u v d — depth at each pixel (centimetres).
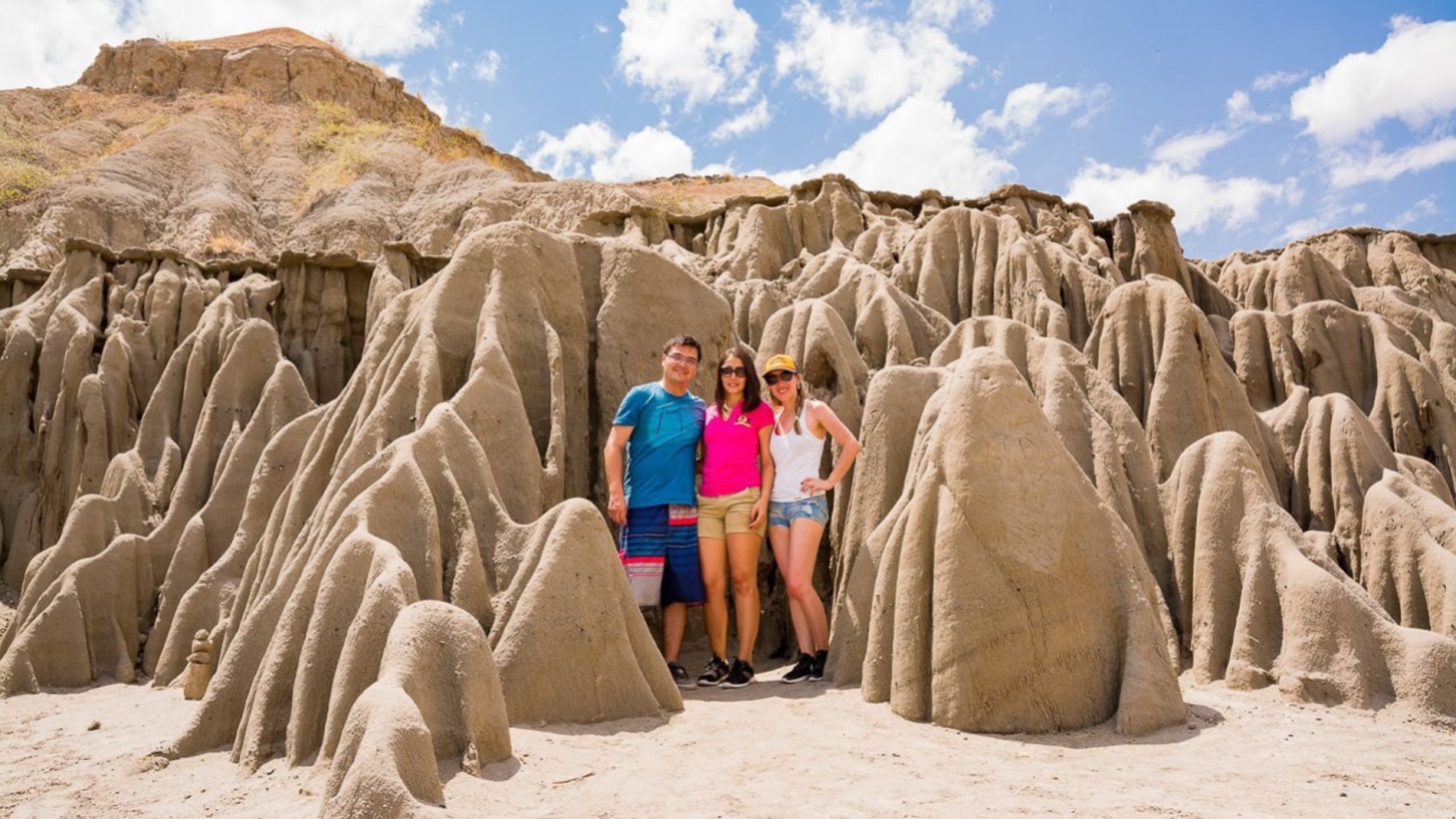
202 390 1367
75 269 1628
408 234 2823
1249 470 812
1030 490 668
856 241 1762
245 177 3262
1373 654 677
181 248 2581
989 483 668
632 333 1011
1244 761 539
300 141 3512
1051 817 438
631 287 1027
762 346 1139
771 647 896
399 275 1539
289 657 617
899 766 531
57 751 664
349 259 1527
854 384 1085
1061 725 619
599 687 627
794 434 791
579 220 1956
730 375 785
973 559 654
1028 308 1438
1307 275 1789
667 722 628
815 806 459
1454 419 1326
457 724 523
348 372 1493
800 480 783
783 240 1808
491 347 873
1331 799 467
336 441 934
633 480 780
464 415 815
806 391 1034
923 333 1286
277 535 895
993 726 616
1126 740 592
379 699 473
